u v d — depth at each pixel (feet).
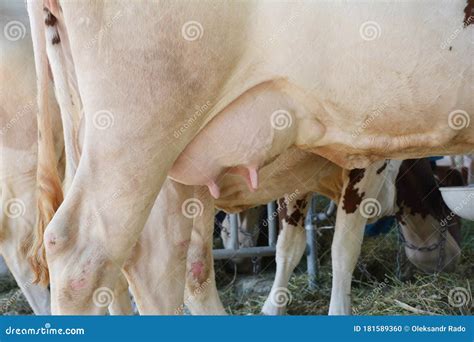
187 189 11.60
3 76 13.85
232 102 9.58
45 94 10.41
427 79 9.52
